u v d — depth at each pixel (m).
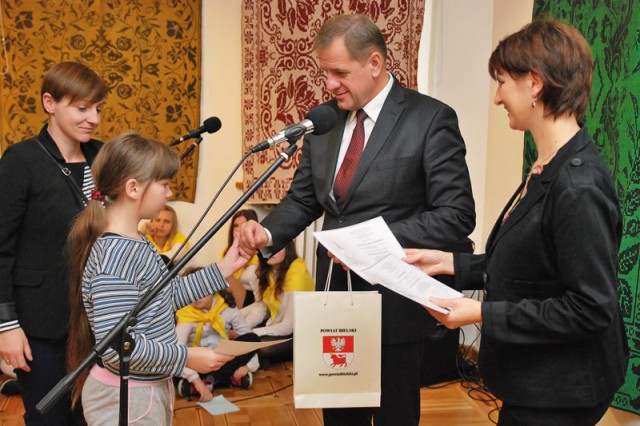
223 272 1.80
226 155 4.23
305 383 1.63
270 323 3.88
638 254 2.41
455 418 3.04
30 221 1.89
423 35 4.04
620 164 2.50
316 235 1.65
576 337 1.22
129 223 1.61
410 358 1.89
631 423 2.56
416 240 1.75
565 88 1.27
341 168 1.92
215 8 4.12
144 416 1.54
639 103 2.41
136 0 3.96
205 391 3.23
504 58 1.33
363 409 1.99
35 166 1.89
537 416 1.30
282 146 4.04
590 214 1.19
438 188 1.82
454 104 4.00
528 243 1.29
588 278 1.19
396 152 1.84
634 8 2.44
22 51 3.82
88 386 1.56
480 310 1.31
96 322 1.46
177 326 3.50
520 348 1.31
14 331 1.85
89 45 3.92
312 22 3.98
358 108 1.90
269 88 4.05
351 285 1.86
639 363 2.41
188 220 4.21
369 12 3.93
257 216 3.98
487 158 3.91
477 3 3.89
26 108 3.85
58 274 1.90
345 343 1.64
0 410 3.04
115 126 4.01
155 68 4.04
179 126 4.12
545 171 1.29
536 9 3.15
